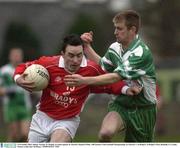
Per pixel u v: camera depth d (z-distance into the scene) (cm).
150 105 2878
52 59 2773
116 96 2878
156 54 12750
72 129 2795
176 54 12712
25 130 4706
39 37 18625
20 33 15050
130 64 2698
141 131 2903
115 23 2770
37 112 2844
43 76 2720
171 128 7400
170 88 9519
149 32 12700
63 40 2702
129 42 2777
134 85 2798
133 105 2858
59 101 2777
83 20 14738
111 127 2778
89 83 2602
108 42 14250
